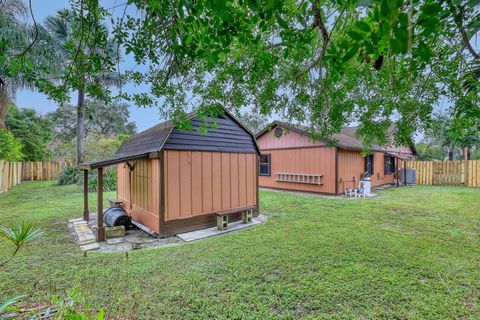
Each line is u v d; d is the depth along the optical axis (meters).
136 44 1.96
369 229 4.84
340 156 9.87
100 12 1.86
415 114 2.72
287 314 2.24
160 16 1.76
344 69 1.81
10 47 2.09
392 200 8.30
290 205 7.57
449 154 18.61
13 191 10.45
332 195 9.69
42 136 17.80
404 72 2.02
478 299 2.44
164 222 4.71
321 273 3.00
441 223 5.27
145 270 3.11
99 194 4.48
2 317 1.50
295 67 2.74
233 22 1.55
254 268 3.15
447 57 1.96
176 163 4.93
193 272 3.05
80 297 1.78
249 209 5.76
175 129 4.95
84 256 3.54
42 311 1.86
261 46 2.29
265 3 1.25
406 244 3.96
